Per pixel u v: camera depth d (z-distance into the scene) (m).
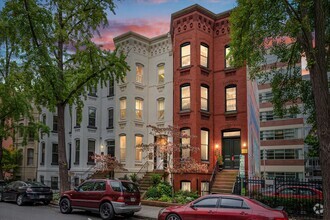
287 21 12.95
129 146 27.44
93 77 21.39
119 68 21.25
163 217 12.34
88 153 31.28
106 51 21.34
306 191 16.61
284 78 16.84
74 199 16.28
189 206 11.95
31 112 32.22
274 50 16.70
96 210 15.34
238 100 24.84
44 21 19.39
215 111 25.89
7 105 26.94
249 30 14.83
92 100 31.98
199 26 25.56
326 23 15.47
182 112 24.98
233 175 23.19
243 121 24.34
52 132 36.44
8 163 37.06
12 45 21.20
